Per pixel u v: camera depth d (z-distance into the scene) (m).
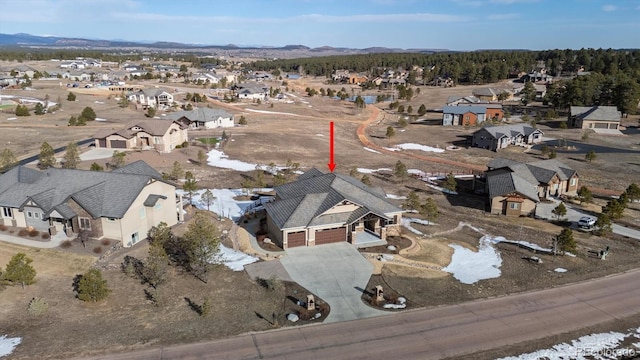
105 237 41.59
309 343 28.20
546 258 42.09
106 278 35.47
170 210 47.09
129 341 27.75
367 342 28.50
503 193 54.38
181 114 105.25
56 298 32.38
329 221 42.62
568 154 86.50
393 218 45.97
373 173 72.75
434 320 31.25
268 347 27.66
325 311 31.92
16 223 43.28
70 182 44.16
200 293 33.91
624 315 32.50
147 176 44.00
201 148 83.88
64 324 29.33
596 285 36.97
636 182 69.50
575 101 127.38
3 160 62.25
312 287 35.44
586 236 48.09
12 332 28.30
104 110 121.94
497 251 43.56
